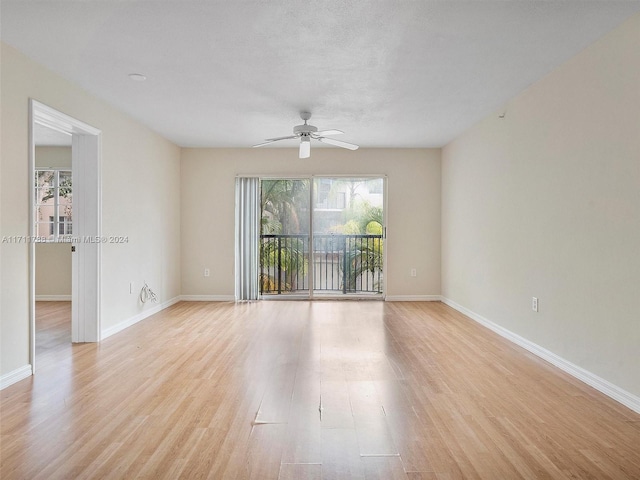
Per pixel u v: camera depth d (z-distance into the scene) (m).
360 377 3.36
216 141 6.57
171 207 6.64
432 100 4.54
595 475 2.01
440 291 7.09
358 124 5.52
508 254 4.57
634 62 2.77
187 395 2.98
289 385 3.18
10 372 3.21
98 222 4.46
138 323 5.32
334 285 7.25
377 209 7.20
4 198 3.17
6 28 2.96
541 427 2.51
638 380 2.74
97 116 4.45
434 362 3.74
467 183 5.82
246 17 2.81
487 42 3.16
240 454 2.20
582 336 3.31
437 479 1.98
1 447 2.26
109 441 2.33
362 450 2.24
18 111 3.31
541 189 3.91
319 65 3.61
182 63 3.57
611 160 2.98
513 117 4.45
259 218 7.12
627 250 2.84
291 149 7.08
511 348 4.20
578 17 2.79
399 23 2.88
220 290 7.10
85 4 2.66
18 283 3.30
